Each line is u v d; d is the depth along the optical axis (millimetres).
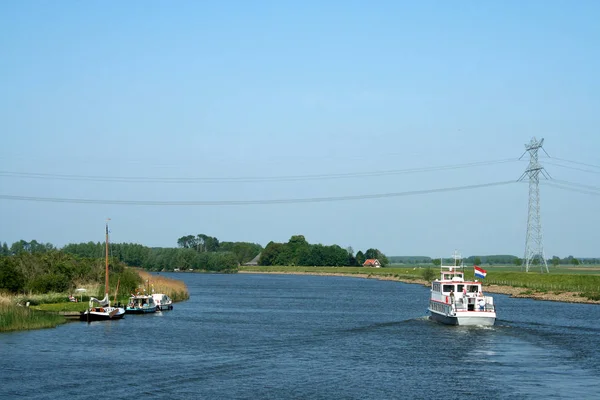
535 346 87062
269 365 74250
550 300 169750
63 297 133500
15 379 65812
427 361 76938
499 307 146875
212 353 81688
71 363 74000
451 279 117188
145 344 88438
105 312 118250
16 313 102000
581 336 95688
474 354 81500
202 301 173625
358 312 140500
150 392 61406
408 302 172000
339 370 71750
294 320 122188
